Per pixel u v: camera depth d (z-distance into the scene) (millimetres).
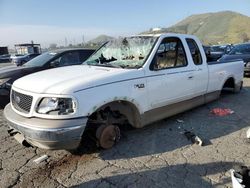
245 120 5438
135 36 5164
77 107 3430
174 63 4992
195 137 4387
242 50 12016
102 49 5422
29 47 42656
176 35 5094
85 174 3449
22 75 6633
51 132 3301
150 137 4570
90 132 4066
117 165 3652
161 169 3533
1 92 6309
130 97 4062
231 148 4129
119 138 4281
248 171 2910
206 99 5957
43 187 3195
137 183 3225
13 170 3584
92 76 3824
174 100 4910
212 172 3441
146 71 4328
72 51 7891
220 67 6320
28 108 3580
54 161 3809
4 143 4488
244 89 8570
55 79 3777
